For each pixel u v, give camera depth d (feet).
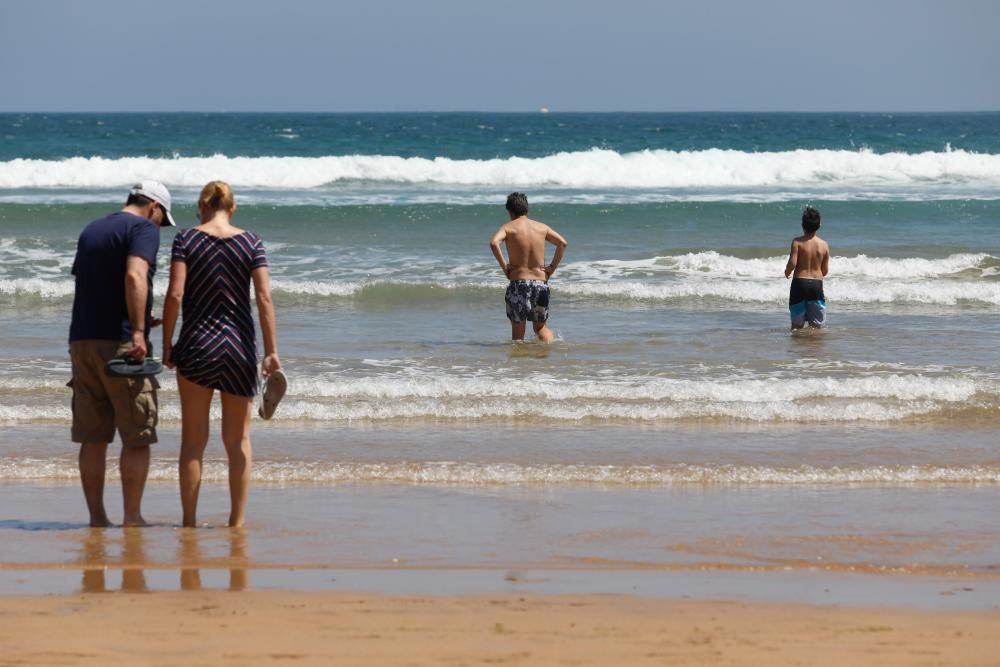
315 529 51.96
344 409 77.87
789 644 34.32
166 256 150.00
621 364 93.45
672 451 68.74
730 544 49.90
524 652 33.09
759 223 188.14
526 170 253.44
